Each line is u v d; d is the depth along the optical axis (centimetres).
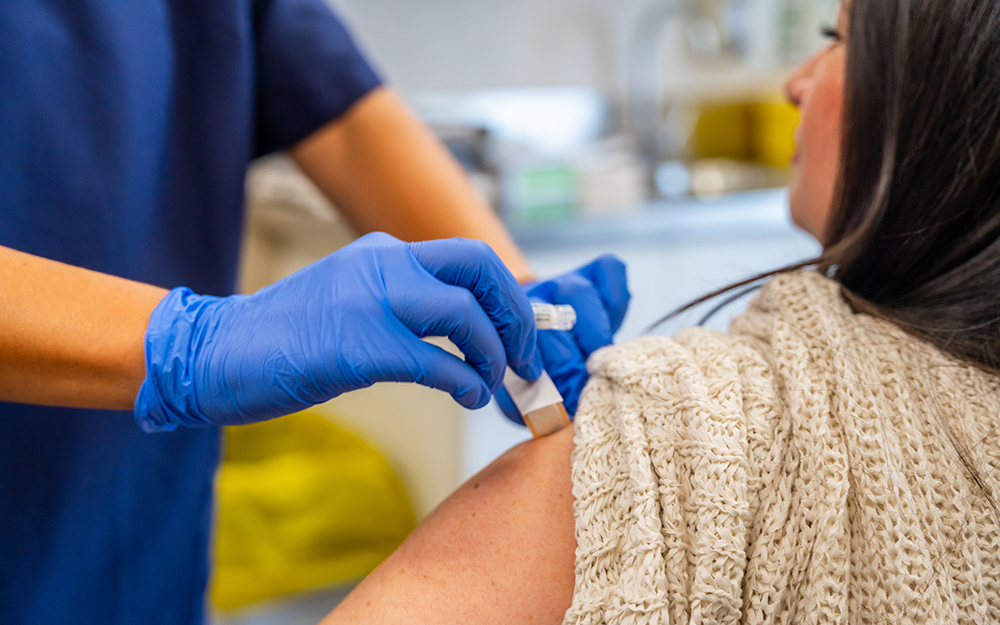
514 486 57
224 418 58
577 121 260
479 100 247
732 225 211
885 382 52
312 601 178
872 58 57
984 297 55
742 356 55
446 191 100
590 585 48
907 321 56
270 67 97
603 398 56
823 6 258
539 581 52
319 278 57
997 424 51
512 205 211
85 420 77
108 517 83
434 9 233
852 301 58
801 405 50
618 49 256
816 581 47
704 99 274
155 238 88
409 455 181
